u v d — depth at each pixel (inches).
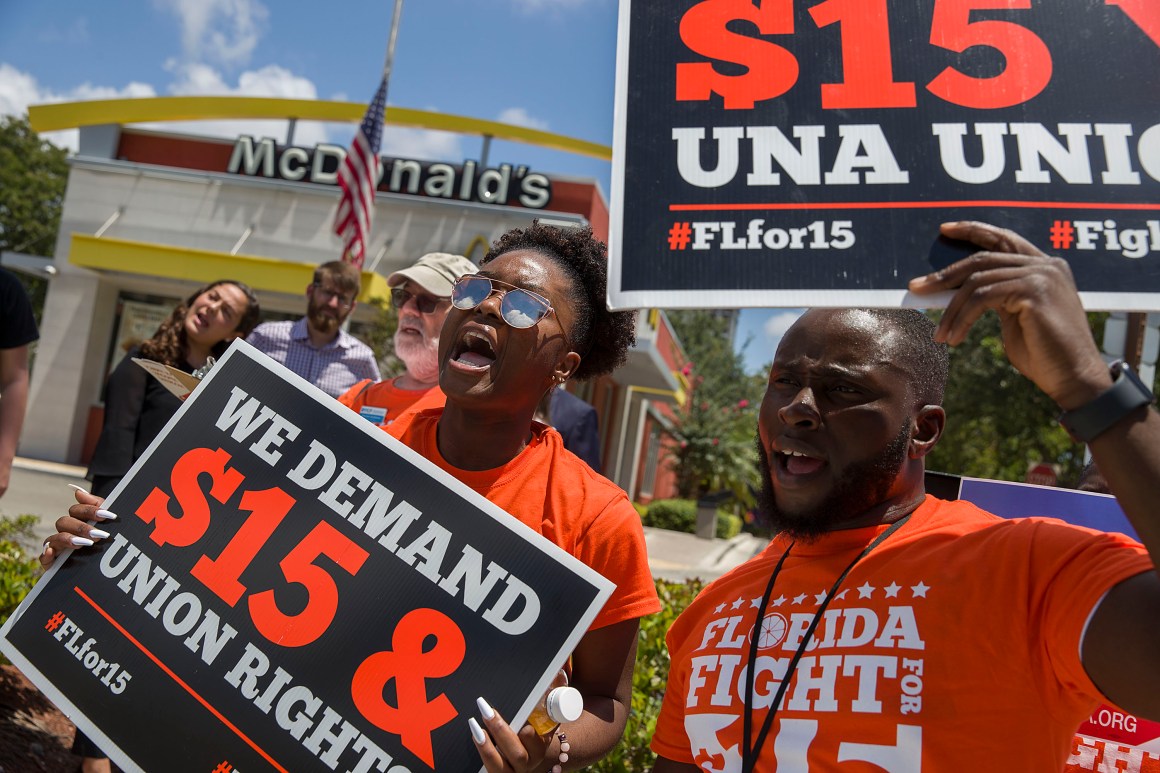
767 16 59.2
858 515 66.2
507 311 72.2
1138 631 49.6
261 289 641.0
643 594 71.8
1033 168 54.5
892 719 57.1
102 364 705.0
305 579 67.5
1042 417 692.7
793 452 65.2
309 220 690.8
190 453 73.2
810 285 54.6
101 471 137.3
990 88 56.1
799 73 58.0
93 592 70.0
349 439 71.1
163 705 65.9
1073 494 90.7
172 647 67.2
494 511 67.0
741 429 1092.5
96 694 67.0
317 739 63.6
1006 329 50.9
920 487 68.6
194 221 697.0
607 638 71.3
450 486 68.2
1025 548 58.1
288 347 178.4
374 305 594.9
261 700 64.9
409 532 67.5
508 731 60.3
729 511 1104.2
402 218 677.3
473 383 72.1
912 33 57.7
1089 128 54.8
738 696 65.2
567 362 79.0
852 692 59.0
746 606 69.0
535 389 75.0
